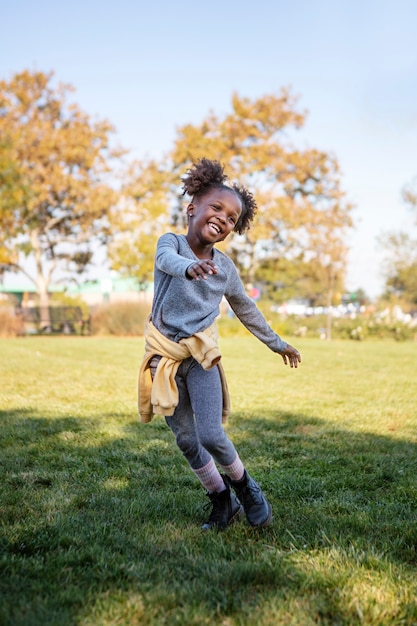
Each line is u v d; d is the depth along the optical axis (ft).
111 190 101.35
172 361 8.44
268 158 108.06
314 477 11.96
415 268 121.80
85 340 60.03
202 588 6.78
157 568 7.30
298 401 21.70
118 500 10.17
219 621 6.17
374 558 7.61
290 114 109.91
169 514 9.53
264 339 9.50
